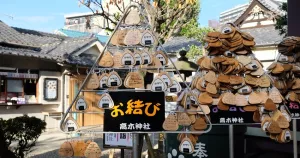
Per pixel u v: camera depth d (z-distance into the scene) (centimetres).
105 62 315
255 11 1802
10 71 1240
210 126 301
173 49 1841
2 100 1230
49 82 1369
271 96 345
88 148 312
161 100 299
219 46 338
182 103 317
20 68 1273
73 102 302
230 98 337
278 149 554
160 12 722
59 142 1100
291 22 570
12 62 1245
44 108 1370
